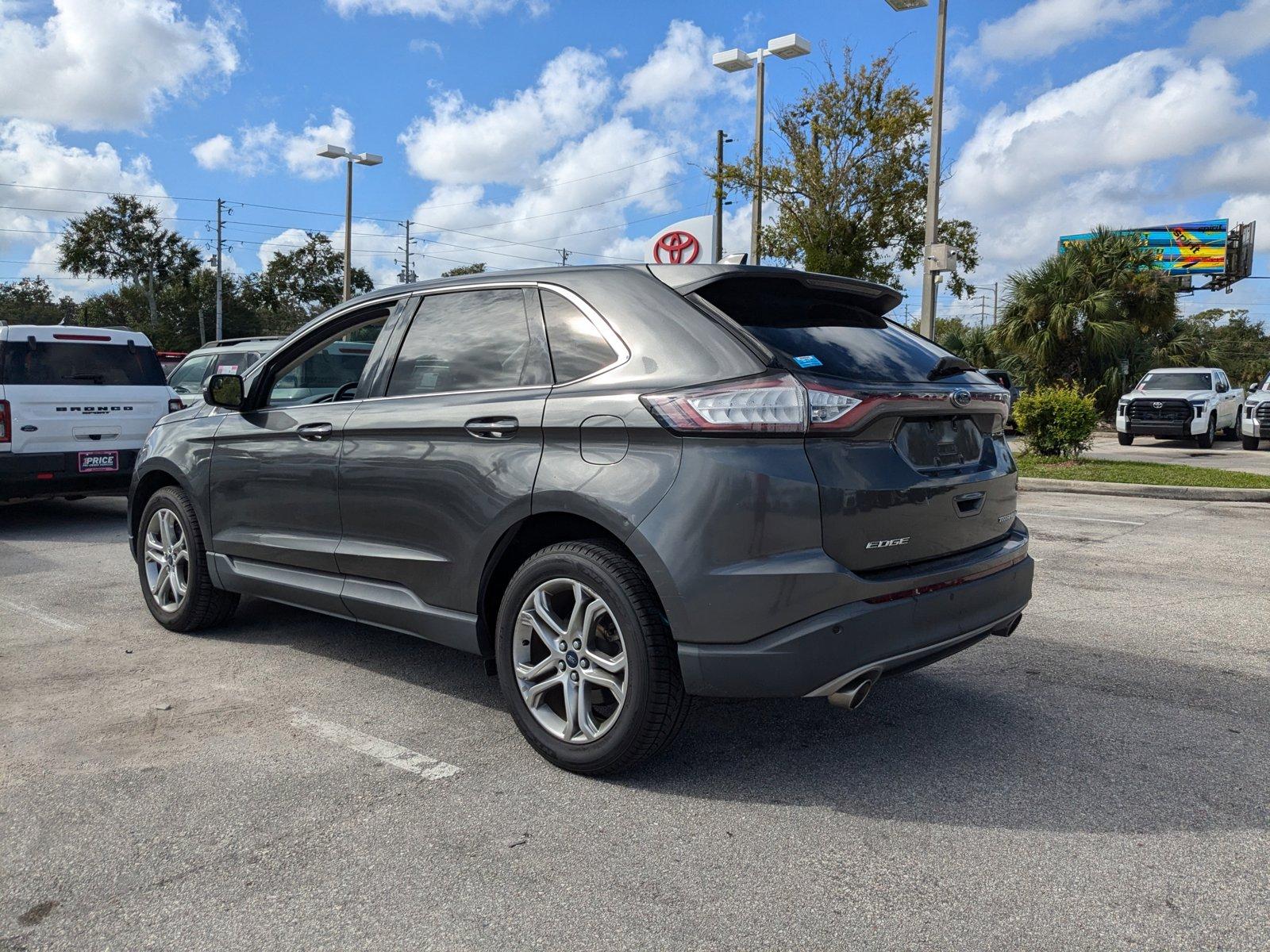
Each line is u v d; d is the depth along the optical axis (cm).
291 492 432
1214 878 258
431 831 286
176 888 255
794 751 349
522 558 362
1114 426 2566
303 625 529
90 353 895
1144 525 916
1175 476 1266
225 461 470
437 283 404
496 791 315
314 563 424
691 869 264
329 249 7269
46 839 281
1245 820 293
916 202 1653
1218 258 4647
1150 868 264
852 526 295
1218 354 3484
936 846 277
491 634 364
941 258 1452
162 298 6850
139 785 318
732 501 289
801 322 328
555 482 322
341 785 319
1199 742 359
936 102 1458
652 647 304
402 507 378
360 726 375
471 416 352
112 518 968
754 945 228
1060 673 446
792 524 287
